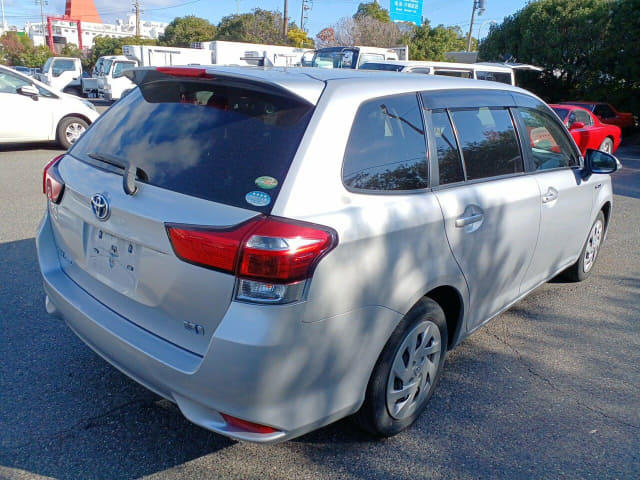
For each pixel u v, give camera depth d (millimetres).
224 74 2605
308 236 2248
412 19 29625
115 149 2861
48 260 3227
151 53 23922
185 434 2992
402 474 2783
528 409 3385
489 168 3443
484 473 2820
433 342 3084
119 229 2574
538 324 4547
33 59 68562
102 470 2707
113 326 2648
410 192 2830
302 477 2727
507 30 25406
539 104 4219
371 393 2768
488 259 3361
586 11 22125
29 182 8453
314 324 2314
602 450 3041
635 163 14805
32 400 3201
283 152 2408
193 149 2572
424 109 3061
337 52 17016
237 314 2213
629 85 21500
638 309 4902
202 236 2244
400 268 2660
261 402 2279
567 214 4332
